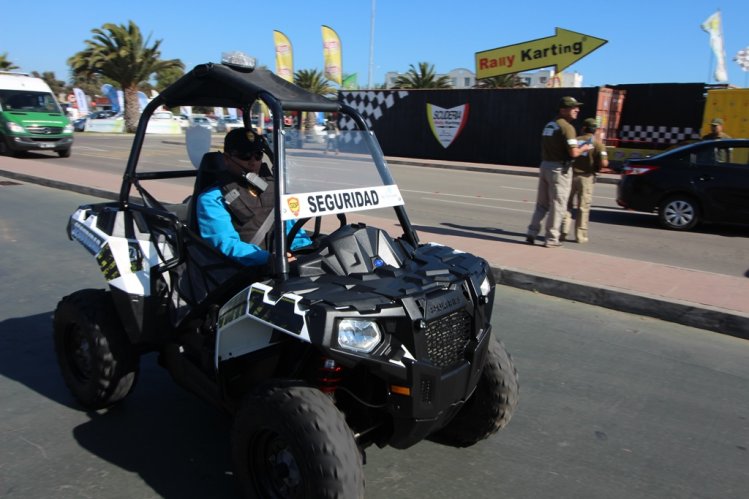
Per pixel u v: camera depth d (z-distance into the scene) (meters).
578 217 9.54
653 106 20.66
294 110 3.13
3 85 20.64
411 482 3.28
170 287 3.69
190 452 3.51
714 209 10.63
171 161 20.03
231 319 2.90
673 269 7.25
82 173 15.69
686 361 5.02
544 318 5.95
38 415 3.89
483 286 3.08
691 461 3.58
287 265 2.85
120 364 3.72
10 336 5.18
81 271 7.24
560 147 8.12
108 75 41.06
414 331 2.63
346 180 3.27
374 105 27.33
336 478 2.43
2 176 15.77
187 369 3.48
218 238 3.35
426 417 2.73
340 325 2.49
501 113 23.86
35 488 3.14
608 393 4.41
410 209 12.61
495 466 3.46
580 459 3.56
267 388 2.67
